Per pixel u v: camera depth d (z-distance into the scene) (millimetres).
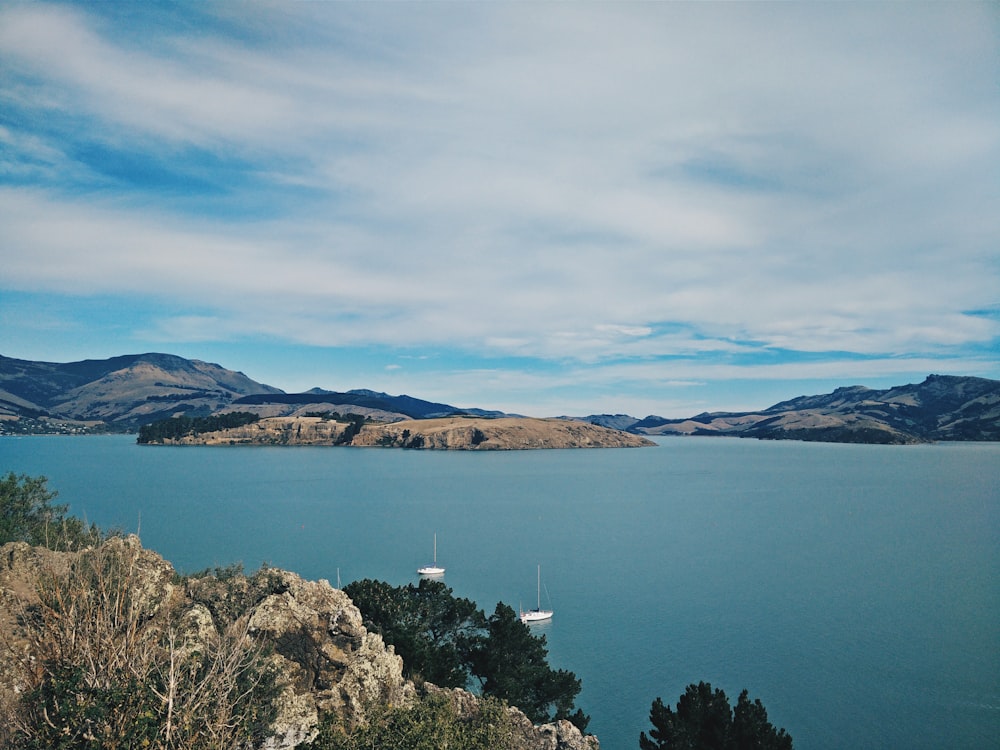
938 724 68938
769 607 111062
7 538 37531
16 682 18750
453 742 25656
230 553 149500
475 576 133500
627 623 102438
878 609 110250
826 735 66812
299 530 184375
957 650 90250
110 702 17812
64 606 20484
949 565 145500
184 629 23344
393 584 125188
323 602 28906
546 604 113000
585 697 75250
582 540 175875
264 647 24156
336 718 25109
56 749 17031
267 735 21328
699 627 100438
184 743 17797
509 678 47344
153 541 163625
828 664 85375
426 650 42594
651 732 41281
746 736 38281
